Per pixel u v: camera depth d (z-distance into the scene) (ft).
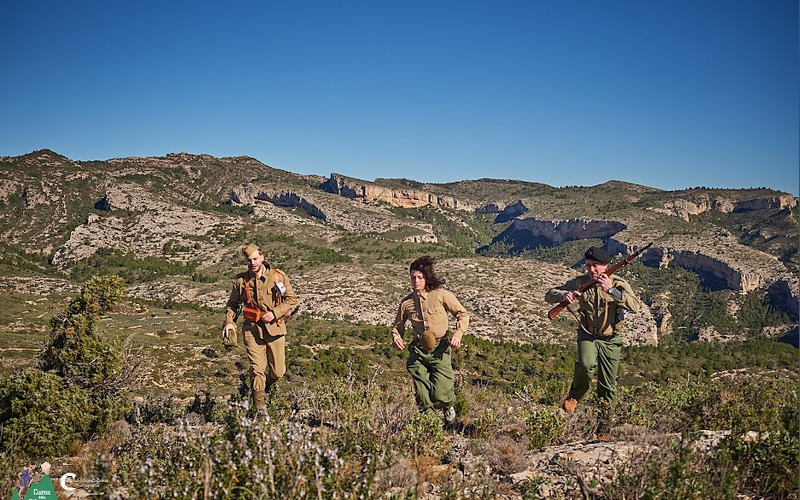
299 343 215.31
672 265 565.53
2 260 325.42
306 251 495.82
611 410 19.56
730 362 244.01
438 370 19.90
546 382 28.45
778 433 13.78
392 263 485.56
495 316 331.77
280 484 10.61
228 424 13.55
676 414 20.99
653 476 11.68
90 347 24.02
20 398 20.29
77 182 596.29
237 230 559.38
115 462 15.39
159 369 127.24
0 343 106.73
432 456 15.93
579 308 19.84
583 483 12.86
